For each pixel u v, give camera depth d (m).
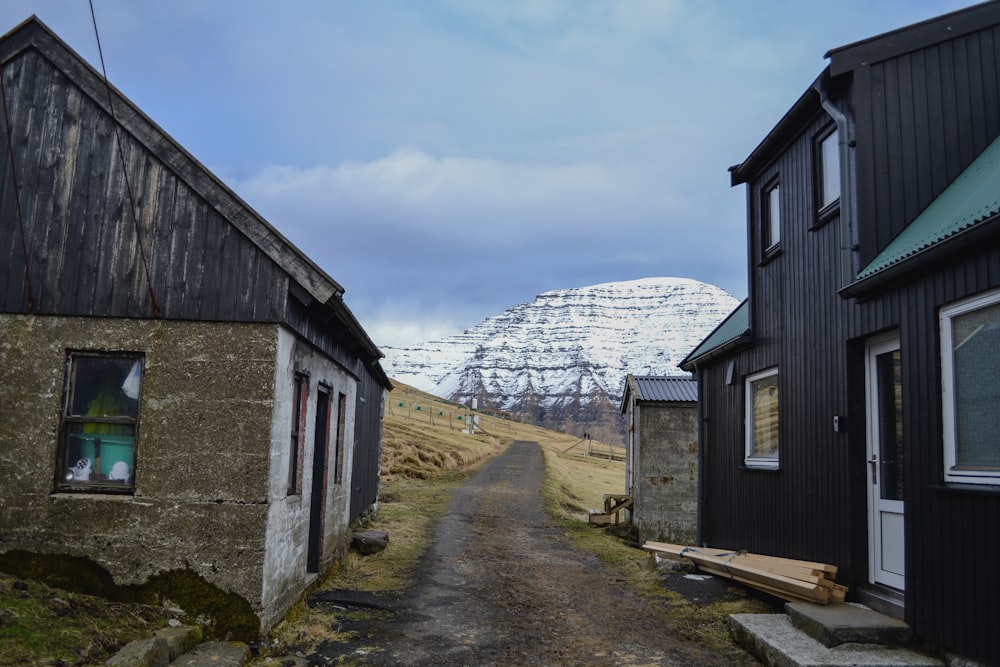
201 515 6.77
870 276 6.73
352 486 12.71
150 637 5.93
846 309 7.71
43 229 7.06
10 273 7.00
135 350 6.97
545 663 6.68
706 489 12.55
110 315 6.97
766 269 10.21
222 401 6.92
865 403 7.57
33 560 6.66
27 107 7.19
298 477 8.15
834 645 6.18
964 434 5.80
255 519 6.78
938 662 5.83
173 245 7.09
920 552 6.19
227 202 7.12
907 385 6.49
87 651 5.27
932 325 6.16
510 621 8.20
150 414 6.88
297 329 7.61
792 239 9.25
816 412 8.39
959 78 7.63
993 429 5.50
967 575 5.58
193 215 7.13
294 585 7.93
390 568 11.13
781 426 9.41
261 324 7.04
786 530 9.15
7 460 6.79
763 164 10.45
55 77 7.24
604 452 91.81
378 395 17.56
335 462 10.44
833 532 7.89
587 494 33.59
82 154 7.16
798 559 8.77
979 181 6.65
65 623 5.66
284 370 7.29
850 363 7.66
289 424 7.59
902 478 6.97
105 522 6.73
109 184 7.13
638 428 18.56
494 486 30.48
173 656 5.93
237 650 6.36
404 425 54.38
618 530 19.25
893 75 7.56
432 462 35.62
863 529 7.46
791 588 7.59
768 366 9.94
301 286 7.13
